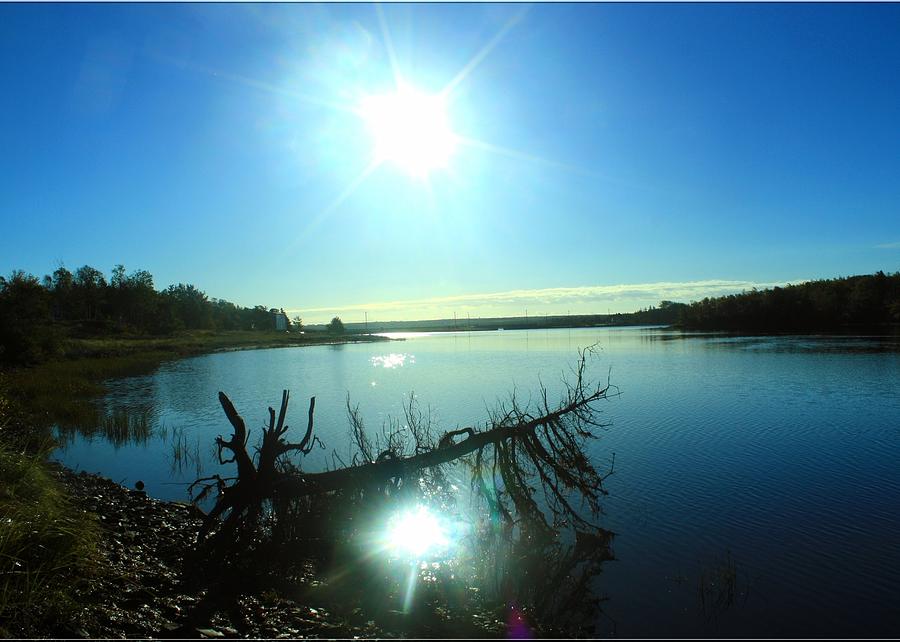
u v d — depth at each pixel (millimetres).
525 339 136250
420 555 12375
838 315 124688
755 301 140625
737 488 16531
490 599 10383
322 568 11422
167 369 64250
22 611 6844
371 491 12719
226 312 193500
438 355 83312
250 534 11633
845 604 10133
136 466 21125
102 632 7066
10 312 55031
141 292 135000
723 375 44344
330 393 40688
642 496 16000
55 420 29484
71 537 8898
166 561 10742
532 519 13703
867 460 19500
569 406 14883
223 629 7961
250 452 22891
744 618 9617
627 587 10852
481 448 14359
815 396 33406
